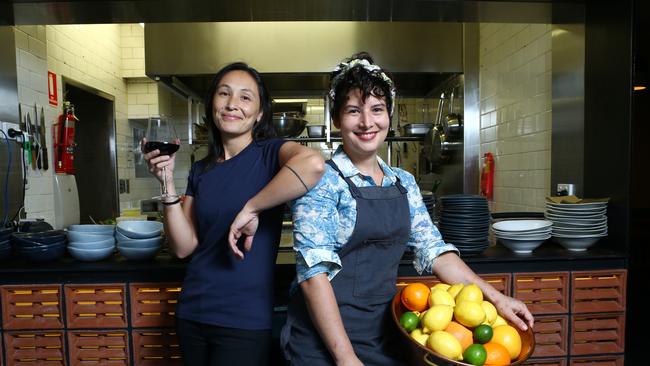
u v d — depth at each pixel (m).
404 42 2.91
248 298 1.12
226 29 2.81
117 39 3.91
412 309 1.00
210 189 1.18
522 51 2.47
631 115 1.70
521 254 1.73
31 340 1.65
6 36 2.22
